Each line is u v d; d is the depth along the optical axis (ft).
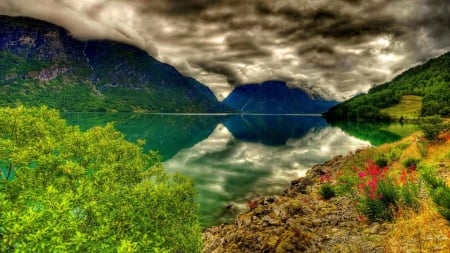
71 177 41.50
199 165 182.39
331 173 134.31
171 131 420.36
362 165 120.57
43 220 28.86
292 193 106.01
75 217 33.14
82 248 30.25
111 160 53.88
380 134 341.82
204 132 438.40
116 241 33.99
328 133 403.54
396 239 45.78
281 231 63.87
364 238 51.13
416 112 604.49
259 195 119.75
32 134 52.49
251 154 229.66
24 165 41.27
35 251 26.27
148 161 65.72
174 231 43.29
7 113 50.70
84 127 362.33
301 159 207.00
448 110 442.91
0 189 37.96
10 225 27.02
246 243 61.82
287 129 526.98
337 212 70.90
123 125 475.31
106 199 38.32
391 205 55.26
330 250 50.29
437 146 93.09
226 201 111.55
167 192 44.55
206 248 68.85
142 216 39.27
